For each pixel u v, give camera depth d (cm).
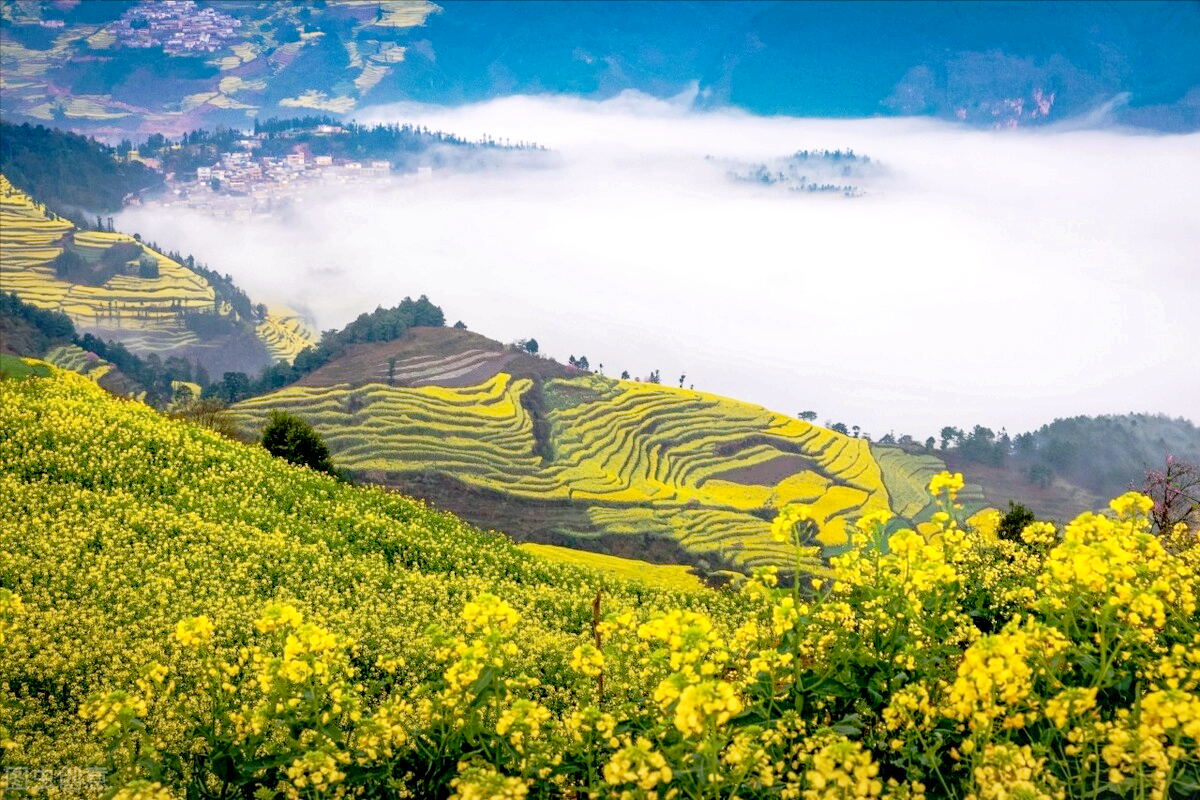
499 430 12512
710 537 10200
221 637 1672
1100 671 519
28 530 2231
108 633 1652
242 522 2591
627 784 466
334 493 3222
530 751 532
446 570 2684
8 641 1472
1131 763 440
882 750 552
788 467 12938
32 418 3006
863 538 688
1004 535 1872
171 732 1038
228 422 4972
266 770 608
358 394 12938
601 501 11019
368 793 561
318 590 2162
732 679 670
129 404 3806
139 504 2583
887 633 607
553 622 2236
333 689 610
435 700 576
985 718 466
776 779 489
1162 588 546
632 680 804
